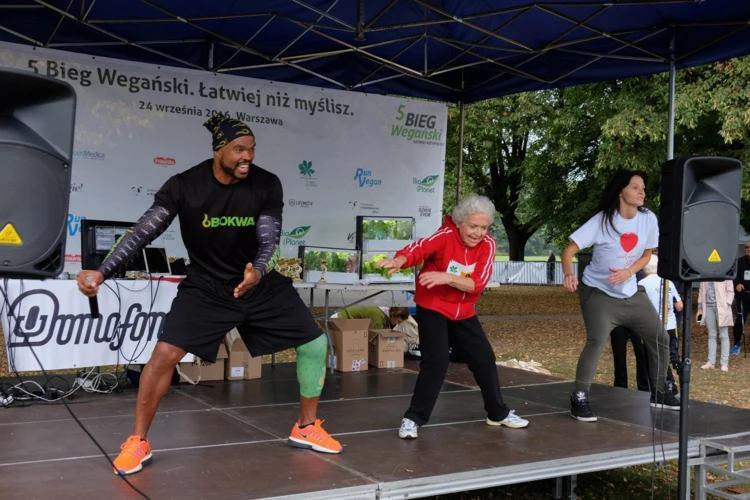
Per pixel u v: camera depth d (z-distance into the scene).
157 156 7.49
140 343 5.60
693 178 3.95
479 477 3.59
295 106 8.19
